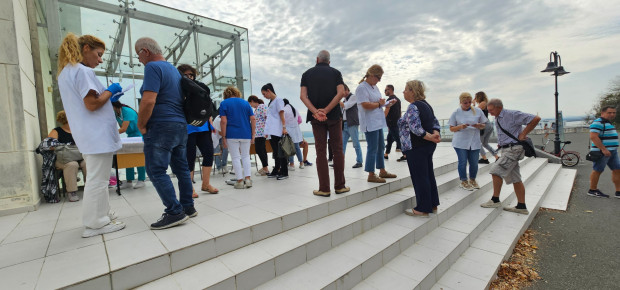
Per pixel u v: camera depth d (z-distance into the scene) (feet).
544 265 9.57
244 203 9.91
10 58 9.89
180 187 8.31
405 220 10.44
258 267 6.45
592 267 9.28
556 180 21.68
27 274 5.23
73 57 6.86
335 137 10.68
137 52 7.80
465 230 10.48
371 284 7.36
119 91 7.34
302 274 6.97
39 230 7.74
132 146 12.65
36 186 10.93
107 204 7.39
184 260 6.30
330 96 10.47
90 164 7.04
